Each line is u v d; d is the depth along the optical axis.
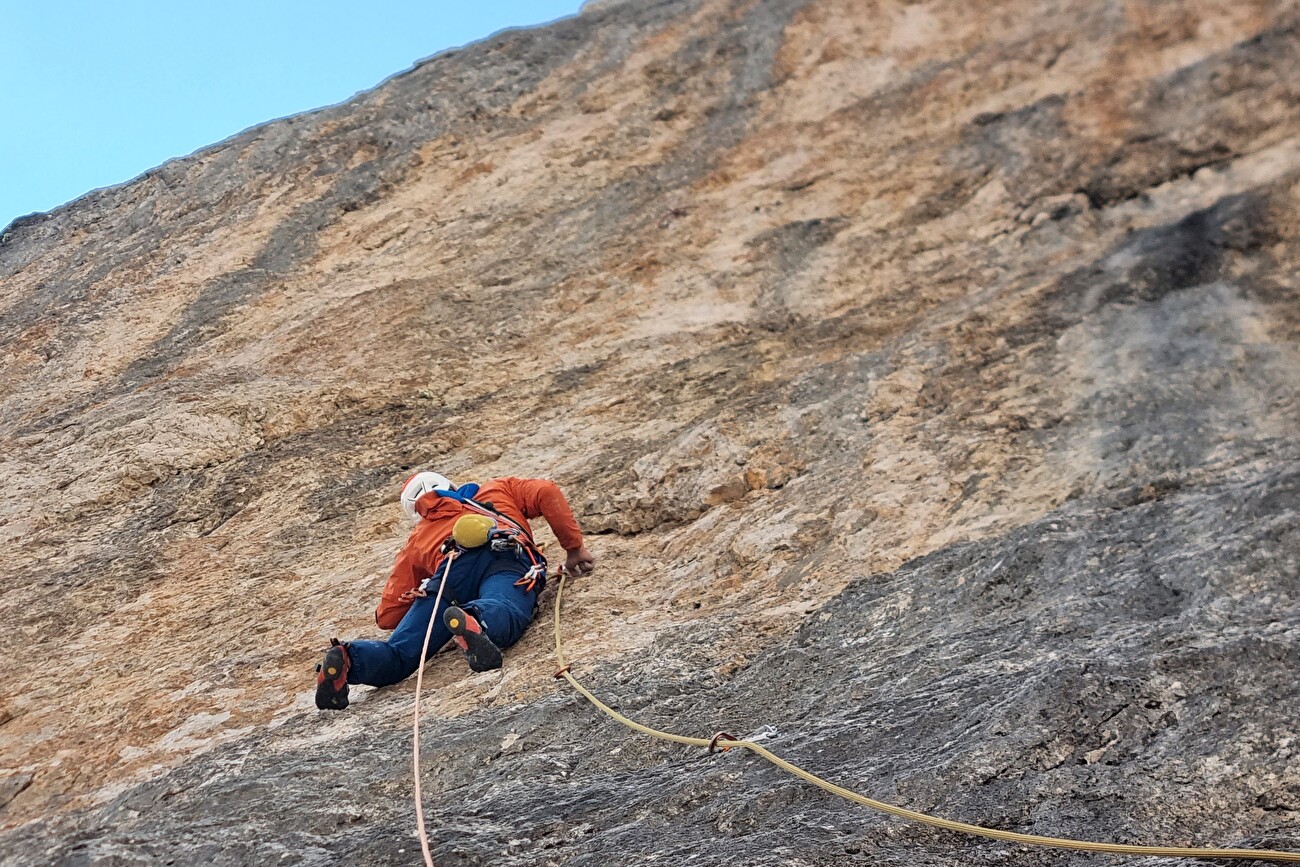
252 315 8.30
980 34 9.48
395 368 7.41
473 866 2.84
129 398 7.39
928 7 9.82
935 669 3.41
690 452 5.74
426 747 3.68
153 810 3.78
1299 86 7.95
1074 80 8.73
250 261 8.86
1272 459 4.29
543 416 6.89
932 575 4.05
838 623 3.96
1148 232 6.89
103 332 8.48
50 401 7.82
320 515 6.18
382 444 6.78
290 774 3.66
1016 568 3.89
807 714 3.41
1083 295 6.29
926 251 7.72
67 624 5.52
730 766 3.13
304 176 9.61
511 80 10.31
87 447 6.86
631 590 4.88
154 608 5.56
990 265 7.37
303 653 4.85
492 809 3.18
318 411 7.09
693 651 4.06
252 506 6.33
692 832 2.83
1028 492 4.62
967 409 5.47
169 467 6.67
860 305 7.34
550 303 7.96
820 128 9.10
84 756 4.43
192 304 8.52
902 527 4.64
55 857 3.36
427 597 4.46
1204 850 2.30
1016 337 6.03
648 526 5.51
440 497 4.71
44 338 8.58
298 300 8.38
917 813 2.62
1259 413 4.80
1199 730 2.76
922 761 2.87
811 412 5.86
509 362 7.50
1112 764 2.73
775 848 2.61
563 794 3.21
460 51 10.80
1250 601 3.29
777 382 6.64
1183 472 4.38
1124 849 2.36
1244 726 2.70
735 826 2.81
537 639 4.46
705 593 4.68
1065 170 7.97
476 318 7.89
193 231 9.41
